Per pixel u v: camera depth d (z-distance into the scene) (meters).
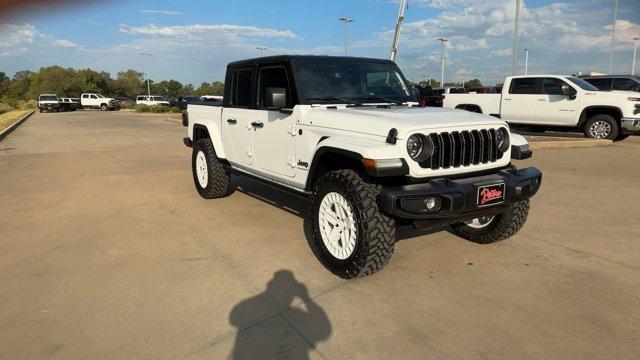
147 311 3.49
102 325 3.29
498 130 4.22
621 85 16.70
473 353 2.94
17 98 79.44
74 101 52.22
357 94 5.05
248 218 5.86
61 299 3.68
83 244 4.95
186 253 4.66
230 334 3.18
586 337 3.10
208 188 6.68
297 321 3.34
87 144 14.30
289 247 4.82
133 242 5.00
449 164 3.90
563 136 14.55
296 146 4.77
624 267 4.26
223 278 4.06
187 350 3.00
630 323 3.28
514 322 3.30
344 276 4.02
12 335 3.17
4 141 15.69
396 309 3.50
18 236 5.22
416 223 3.80
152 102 49.62
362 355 2.94
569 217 5.86
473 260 4.45
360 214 3.76
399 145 3.72
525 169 4.35
